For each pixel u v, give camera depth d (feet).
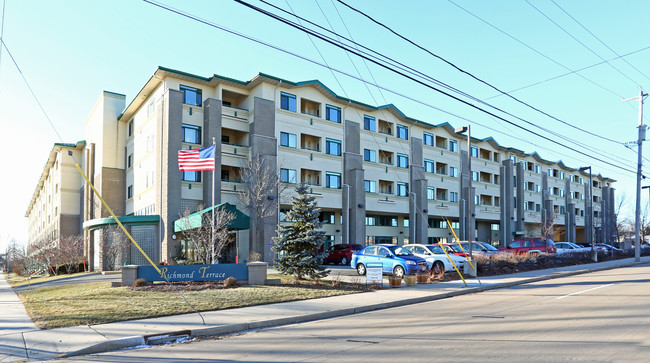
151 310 43.78
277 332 36.35
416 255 80.18
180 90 118.73
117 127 150.30
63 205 178.70
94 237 137.69
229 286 58.65
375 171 153.38
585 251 113.70
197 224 96.99
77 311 43.45
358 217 140.05
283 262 65.26
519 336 29.55
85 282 75.25
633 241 263.49
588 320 34.22
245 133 127.24
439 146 184.44
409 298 53.01
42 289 71.56
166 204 110.52
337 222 146.30
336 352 27.53
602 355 23.68
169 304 46.57
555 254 102.63
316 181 138.10
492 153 208.13
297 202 66.23
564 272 81.66
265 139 123.44
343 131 144.56
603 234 263.49
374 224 162.40
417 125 170.40
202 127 119.75
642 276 70.18
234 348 30.37
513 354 24.75
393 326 36.60
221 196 118.21
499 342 28.07
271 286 59.93
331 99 142.41
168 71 114.83
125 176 149.48
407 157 166.50
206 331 36.40
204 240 92.38
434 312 43.68
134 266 59.57
